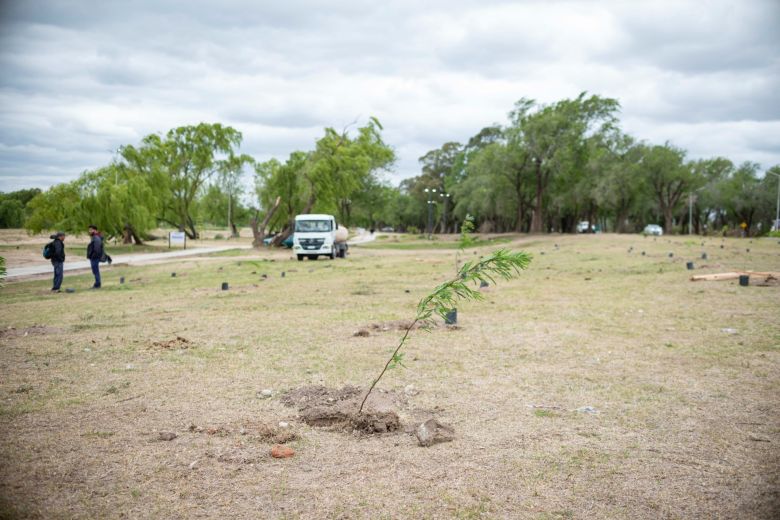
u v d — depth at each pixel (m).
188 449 4.58
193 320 11.23
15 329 10.16
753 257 24.66
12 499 3.69
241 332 9.88
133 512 3.54
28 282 20.62
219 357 7.95
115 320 11.30
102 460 4.34
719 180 81.25
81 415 5.44
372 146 51.03
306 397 6.02
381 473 4.14
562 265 24.05
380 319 11.20
